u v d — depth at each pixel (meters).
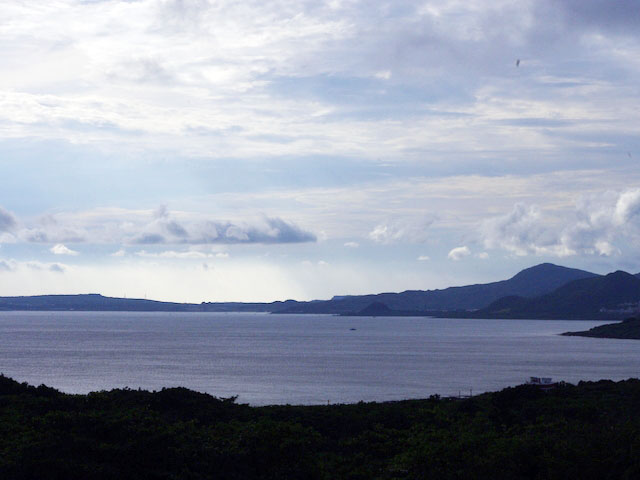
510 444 34.31
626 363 147.38
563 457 31.56
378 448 39.09
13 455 31.45
